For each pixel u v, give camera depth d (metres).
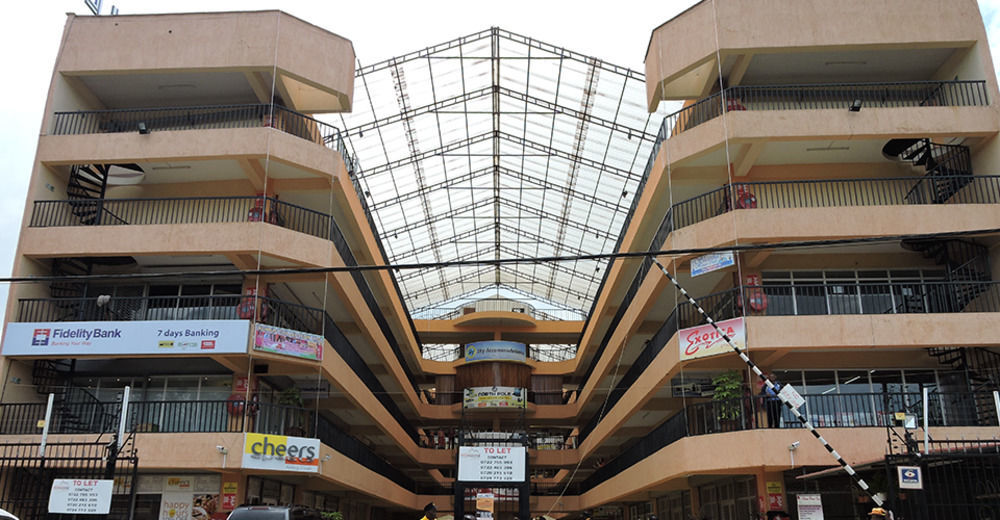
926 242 21.39
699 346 21.16
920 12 22.41
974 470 15.32
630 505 43.53
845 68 23.70
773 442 19.22
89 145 23.45
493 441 19.67
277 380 27.06
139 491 22.41
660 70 23.72
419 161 38.50
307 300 28.81
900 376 22.25
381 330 34.66
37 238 22.80
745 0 22.69
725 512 25.98
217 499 22.05
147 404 24.41
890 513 14.15
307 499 30.62
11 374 22.14
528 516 18.69
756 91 24.25
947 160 22.53
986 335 19.80
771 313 22.41
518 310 52.72
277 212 24.86
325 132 34.38
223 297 23.86
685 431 22.83
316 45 25.03
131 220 25.39
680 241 22.34
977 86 22.16
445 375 53.72
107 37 24.47
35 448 21.09
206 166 24.48
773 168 24.03
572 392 52.31
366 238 30.47
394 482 39.34
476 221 47.34
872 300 22.59
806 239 20.91
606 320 40.62
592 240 46.06
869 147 22.86
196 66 23.89
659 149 24.34
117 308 24.28
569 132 35.50
